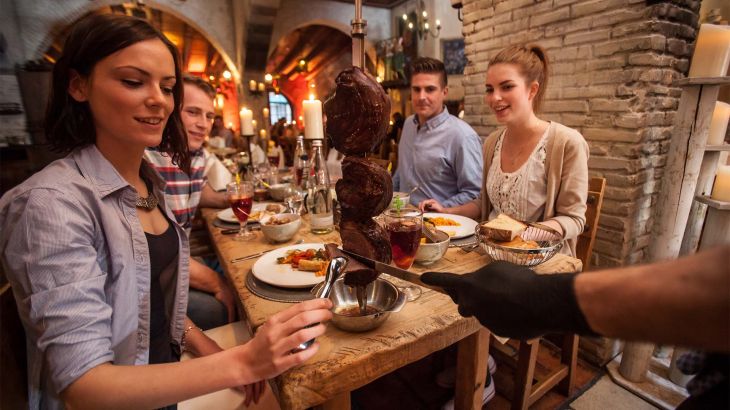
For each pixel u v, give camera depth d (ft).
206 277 4.74
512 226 3.20
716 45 4.56
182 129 3.58
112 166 2.56
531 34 7.07
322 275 3.01
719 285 0.78
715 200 5.02
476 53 8.57
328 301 2.00
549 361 5.99
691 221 5.96
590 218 5.00
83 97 2.48
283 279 2.95
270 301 2.75
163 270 3.26
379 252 2.23
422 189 7.37
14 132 7.95
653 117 5.54
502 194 4.85
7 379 2.26
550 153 4.38
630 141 5.62
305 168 6.56
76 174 2.36
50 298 1.92
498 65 4.45
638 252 6.16
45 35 16.11
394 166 14.85
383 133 2.13
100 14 2.38
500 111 4.58
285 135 26.23
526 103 4.50
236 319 4.75
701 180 5.39
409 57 24.82
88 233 2.24
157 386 1.85
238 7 24.22
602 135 6.00
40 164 7.70
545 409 5.18
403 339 2.21
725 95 6.69
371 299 2.56
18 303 2.11
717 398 1.21
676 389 5.40
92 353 1.91
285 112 54.85
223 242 4.24
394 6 27.09
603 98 5.92
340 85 2.05
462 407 3.27
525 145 4.68
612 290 0.98
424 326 2.35
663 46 5.33
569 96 6.46
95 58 2.29
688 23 5.55
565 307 1.08
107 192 2.47
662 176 5.46
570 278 1.13
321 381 1.94
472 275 1.46
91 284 2.06
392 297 2.42
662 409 5.09
